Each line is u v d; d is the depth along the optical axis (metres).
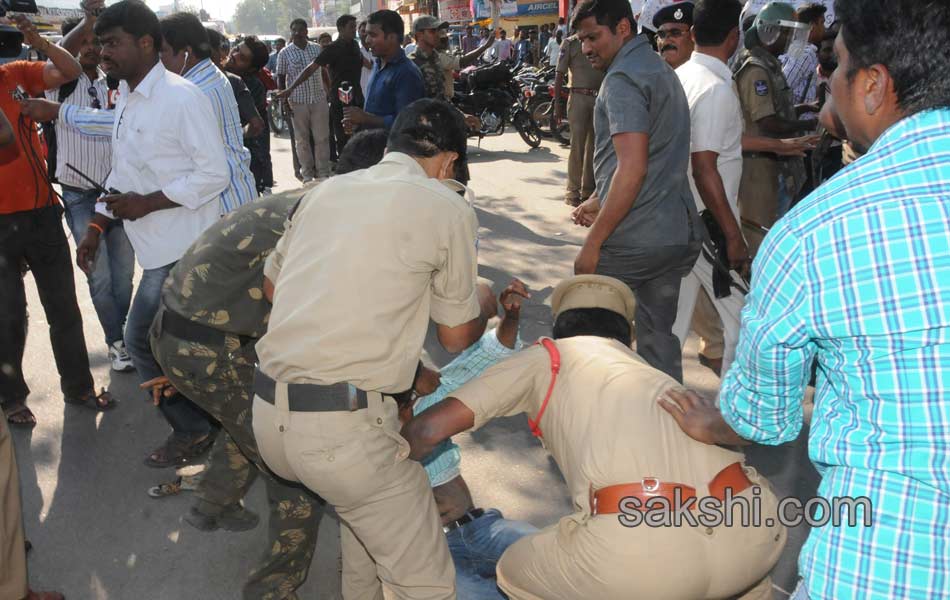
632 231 3.17
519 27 21.70
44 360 4.82
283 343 2.00
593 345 2.15
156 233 3.39
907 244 1.21
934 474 1.22
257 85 8.23
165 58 3.69
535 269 6.16
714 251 3.45
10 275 3.80
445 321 2.12
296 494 2.43
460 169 2.29
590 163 7.84
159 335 2.61
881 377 1.25
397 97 5.45
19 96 3.71
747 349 1.40
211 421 3.48
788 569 2.84
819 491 1.39
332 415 1.97
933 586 1.25
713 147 3.37
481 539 2.70
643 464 1.85
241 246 2.46
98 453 3.80
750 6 5.18
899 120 1.29
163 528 3.26
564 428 2.01
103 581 2.95
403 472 2.11
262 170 8.34
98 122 3.76
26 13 3.88
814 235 1.28
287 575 2.54
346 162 2.56
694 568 1.82
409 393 2.33
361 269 1.95
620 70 3.02
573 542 1.93
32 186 3.75
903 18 1.22
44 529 3.26
